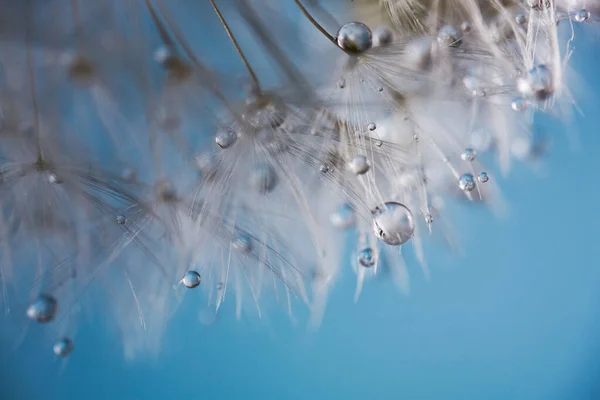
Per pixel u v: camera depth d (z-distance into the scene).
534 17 0.10
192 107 0.11
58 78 0.11
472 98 0.11
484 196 0.12
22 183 0.11
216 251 0.11
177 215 0.11
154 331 0.11
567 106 0.11
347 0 0.11
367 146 0.10
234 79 0.11
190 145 0.11
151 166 0.11
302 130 0.11
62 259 0.11
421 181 0.11
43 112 0.11
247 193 0.11
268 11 0.11
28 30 0.11
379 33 0.11
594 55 0.11
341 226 0.11
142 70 0.11
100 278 0.11
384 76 0.10
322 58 0.11
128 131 0.11
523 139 0.11
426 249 0.12
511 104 0.11
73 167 0.11
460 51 0.10
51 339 0.11
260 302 0.11
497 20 0.10
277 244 0.11
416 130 0.11
